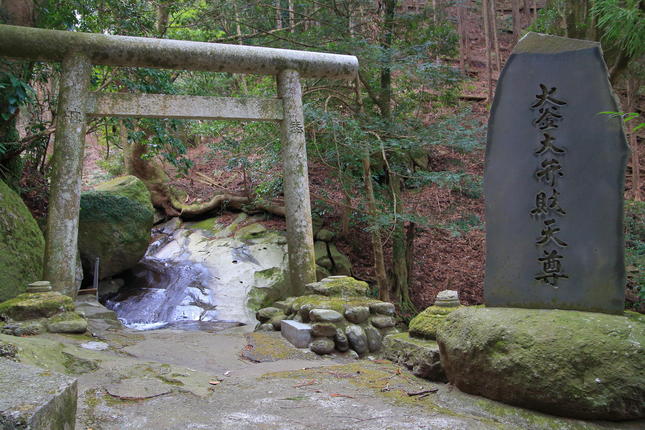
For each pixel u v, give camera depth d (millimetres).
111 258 8742
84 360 3480
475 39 21359
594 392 2391
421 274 10469
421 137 7766
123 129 12219
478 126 8289
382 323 4887
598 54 3016
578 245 2977
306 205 6613
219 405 2857
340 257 9828
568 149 3057
